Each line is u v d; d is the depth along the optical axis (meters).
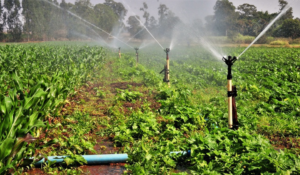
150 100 9.04
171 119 6.35
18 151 4.10
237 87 10.63
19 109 4.27
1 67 9.98
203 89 10.98
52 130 6.00
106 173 4.54
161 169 4.46
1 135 4.09
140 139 5.70
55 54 15.20
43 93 4.72
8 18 65.19
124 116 7.15
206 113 6.82
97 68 16.12
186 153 4.83
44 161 4.64
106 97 9.43
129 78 13.28
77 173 4.44
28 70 9.29
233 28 65.12
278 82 11.59
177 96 8.62
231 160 4.30
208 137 4.81
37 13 65.31
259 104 7.89
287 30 59.94
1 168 3.74
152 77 12.05
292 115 7.20
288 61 19.92
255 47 47.12
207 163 4.60
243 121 6.35
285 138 5.98
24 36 68.19
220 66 18.42
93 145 5.38
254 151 4.52
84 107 7.97
